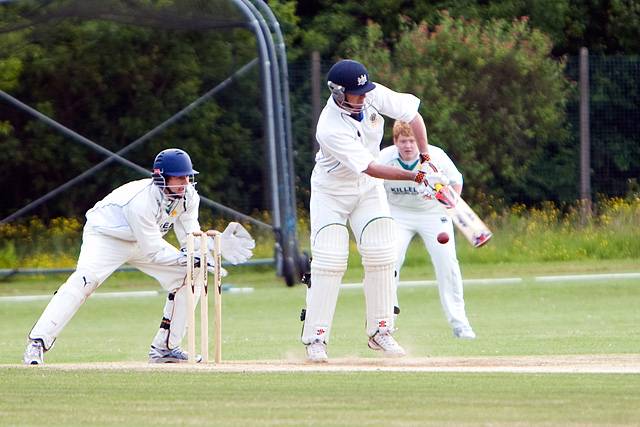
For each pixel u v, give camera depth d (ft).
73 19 231.50
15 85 248.32
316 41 297.94
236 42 251.80
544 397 74.13
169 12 210.18
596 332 131.95
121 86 257.55
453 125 254.06
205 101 255.91
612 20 325.83
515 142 258.57
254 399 74.79
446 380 82.28
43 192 262.67
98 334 144.87
